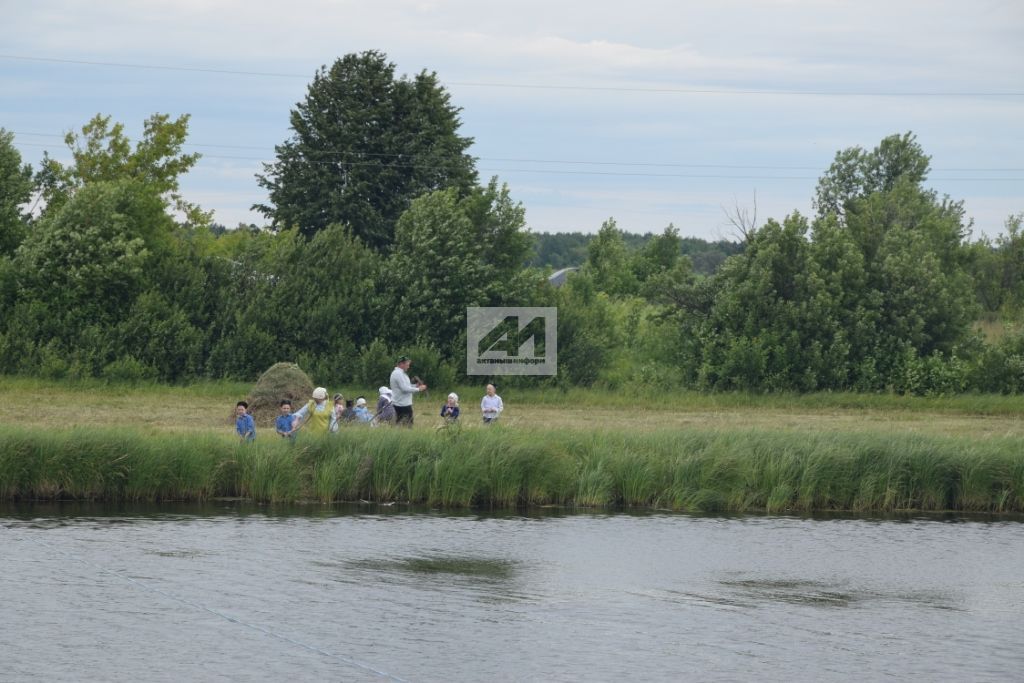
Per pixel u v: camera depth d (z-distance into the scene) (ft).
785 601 167.22
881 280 465.06
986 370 448.24
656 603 163.63
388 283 447.42
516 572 178.60
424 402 399.24
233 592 161.58
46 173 498.69
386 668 133.28
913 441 254.27
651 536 208.74
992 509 246.27
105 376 400.67
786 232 466.29
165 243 447.83
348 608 156.04
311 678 129.18
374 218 609.83
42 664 130.62
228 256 495.00
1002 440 262.06
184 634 142.82
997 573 187.21
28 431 223.30
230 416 309.42
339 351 427.74
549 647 142.41
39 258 415.03
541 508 233.14
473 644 142.72
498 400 278.26
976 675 136.77
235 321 427.33
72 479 220.43
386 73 639.76
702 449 246.88
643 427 337.11
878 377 449.89
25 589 159.53
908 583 179.83
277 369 331.36
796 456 245.04
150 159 554.05
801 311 451.53
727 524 222.89
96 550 182.50
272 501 226.79
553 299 458.91
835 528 221.87
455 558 186.60
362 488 233.14
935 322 463.83
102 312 417.08
